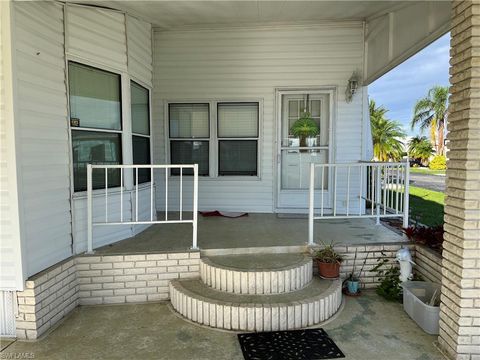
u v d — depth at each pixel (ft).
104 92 12.65
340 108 18.45
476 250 8.15
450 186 8.69
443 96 78.89
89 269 11.41
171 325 10.15
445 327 8.81
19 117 8.96
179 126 19.20
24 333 9.38
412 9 12.95
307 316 10.02
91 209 11.49
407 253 11.75
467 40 7.94
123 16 13.33
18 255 9.06
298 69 18.39
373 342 9.22
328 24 17.97
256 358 8.50
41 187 9.86
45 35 10.02
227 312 9.84
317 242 12.99
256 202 19.16
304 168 19.11
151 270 11.67
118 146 13.39
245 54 18.48
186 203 19.35
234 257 12.05
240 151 19.15
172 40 18.60
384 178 15.23
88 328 9.99
